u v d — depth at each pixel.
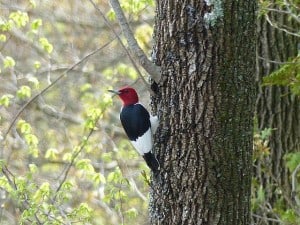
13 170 19.41
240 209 8.30
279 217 11.84
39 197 14.69
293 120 12.73
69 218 14.80
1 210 17.03
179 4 8.16
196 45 8.09
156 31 8.50
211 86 8.08
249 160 8.33
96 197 19.06
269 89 12.72
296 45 12.70
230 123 8.13
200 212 8.23
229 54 8.04
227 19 7.99
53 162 19.41
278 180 12.46
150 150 8.49
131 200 18.81
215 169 8.17
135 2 16.09
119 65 18.45
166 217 8.42
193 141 8.20
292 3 11.09
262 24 12.73
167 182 8.38
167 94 8.34
